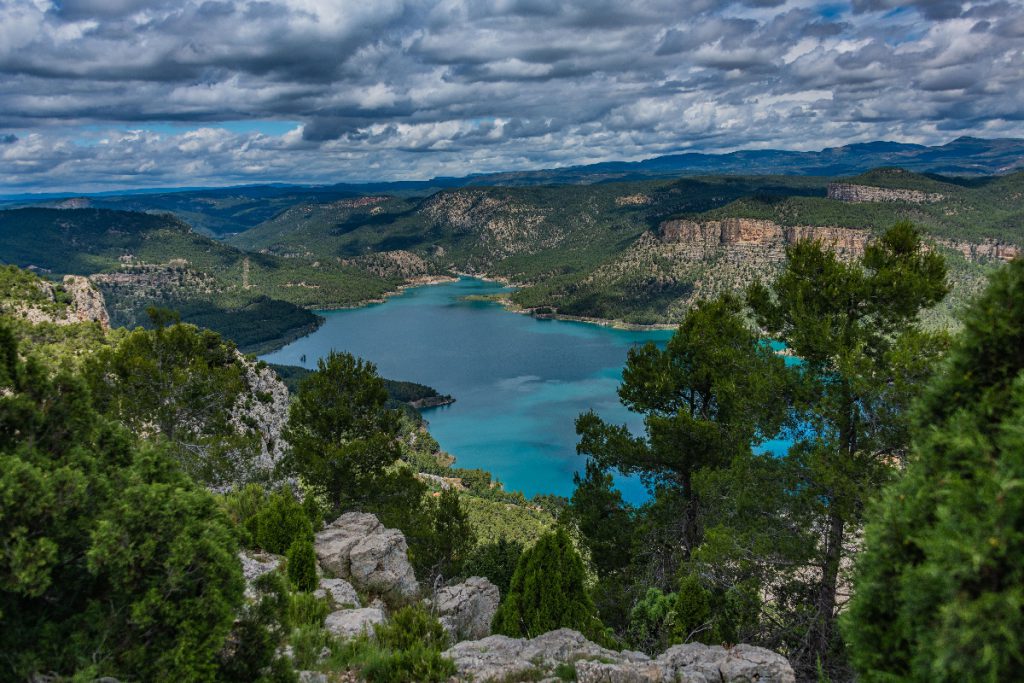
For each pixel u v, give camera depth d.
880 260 20.66
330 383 34.75
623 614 24.69
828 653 18.38
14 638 9.63
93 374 32.31
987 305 8.90
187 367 34.22
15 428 11.38
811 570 20.61
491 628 19.67
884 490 9.36
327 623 18.03
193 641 10.30
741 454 21.38
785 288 22.16
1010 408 8.05
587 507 28.09
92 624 10.10
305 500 29.83
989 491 6.87
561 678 14.00
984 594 6.44
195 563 10.75
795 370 21.77
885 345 19.86
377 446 33.56
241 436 35.53
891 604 8.58
